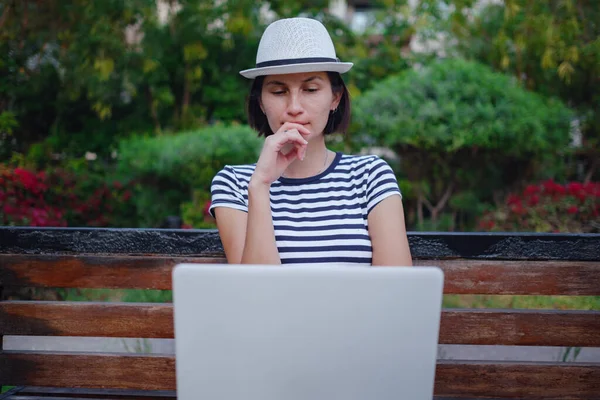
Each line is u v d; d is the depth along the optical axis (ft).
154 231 6.19
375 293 3.36
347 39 26.55
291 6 25.48
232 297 3.38
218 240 6.17
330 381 3.49
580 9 21.66
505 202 20.38
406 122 19.99
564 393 5.97
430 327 3.42
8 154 23.81
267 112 5.30
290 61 5.08
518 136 19.77
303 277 3.35
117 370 6.17
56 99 25.98
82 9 23.07
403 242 5.03
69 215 19.13
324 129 5.80
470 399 6.05
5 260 6.26
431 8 25.03
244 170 5.64
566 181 23.67
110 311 6.18
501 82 20.75
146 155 20.85
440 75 20.92
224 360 3.48
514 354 10.50
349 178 5.38
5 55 23.94
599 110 23.85
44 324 6.21
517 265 6.04
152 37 24.30
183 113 25.89
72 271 6.24
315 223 5.17
